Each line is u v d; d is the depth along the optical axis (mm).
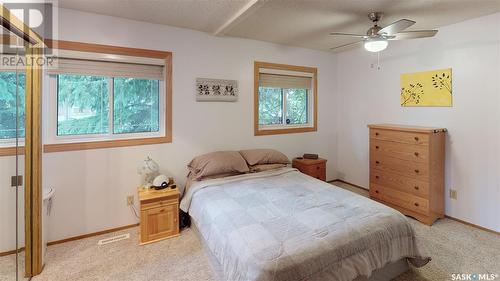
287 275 1423
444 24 2967
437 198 3010
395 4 2443
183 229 2871
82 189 2664
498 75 2633
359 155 4266
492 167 2719
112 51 2713
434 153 2918
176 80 3092
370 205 2172
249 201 2307
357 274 1651
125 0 2334
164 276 2064
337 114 4621
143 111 3074
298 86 4152
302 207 2154
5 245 1953
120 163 2838
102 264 2221
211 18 2791
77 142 2641
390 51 3670
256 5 2348
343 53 4453
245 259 1511
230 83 3455
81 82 2740
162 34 2975
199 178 2902
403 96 3521
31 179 2047
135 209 2941
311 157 4012
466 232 2746
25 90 1992
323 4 2449
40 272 2105
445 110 3072
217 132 3416
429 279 1981
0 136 1918
